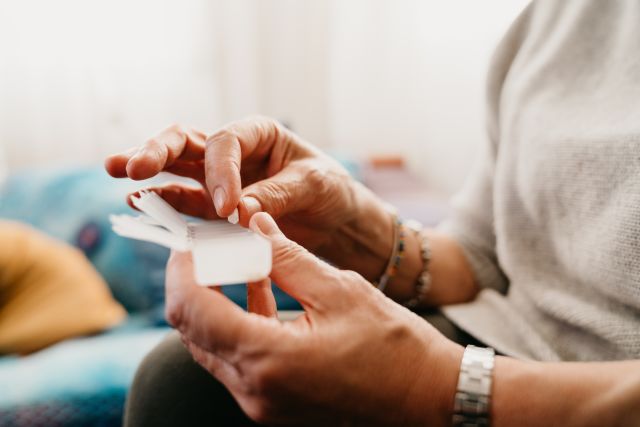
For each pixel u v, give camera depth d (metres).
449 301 0.55
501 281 0.57
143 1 1.55
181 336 0.33
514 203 0.49
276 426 0.31
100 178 1.27
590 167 0.40
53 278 1.01
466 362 0.30
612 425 0.28
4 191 1.28
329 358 0.28
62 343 0.95
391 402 0.30
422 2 1.44
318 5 1.69
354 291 0.31
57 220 1.20
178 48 1.59
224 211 0.34
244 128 0.41
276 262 0.31
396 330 0.30
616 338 0.37
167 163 0.40
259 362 0.28
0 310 0.97
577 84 0.46
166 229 0.33
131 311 1.11
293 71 1.75
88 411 0.75
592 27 0.46
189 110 1.63
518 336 0.45
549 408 0.29
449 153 1.42
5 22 1.51
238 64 1.65
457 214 0.60
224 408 0.40
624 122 0.39
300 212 0.46
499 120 0.55
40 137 1.58
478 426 0.30
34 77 1.55
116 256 1.13
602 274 0.38
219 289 0.30
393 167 1.59
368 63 1.60
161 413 0.40
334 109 1.67
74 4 1.52
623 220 0.36
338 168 0.49
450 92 1.38
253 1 1.64
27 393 0.76
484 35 1.24
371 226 0.52
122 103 1.61
